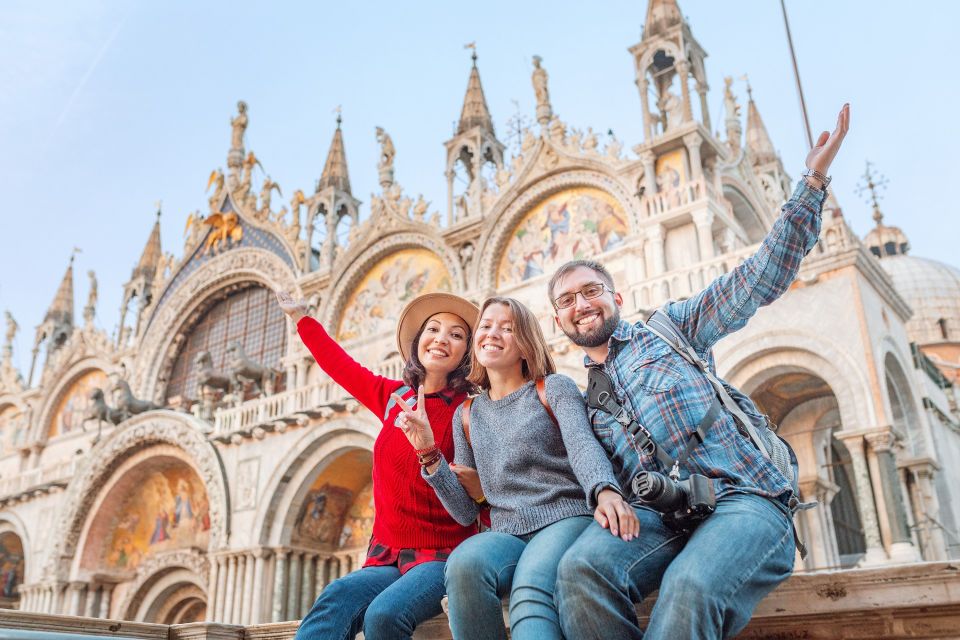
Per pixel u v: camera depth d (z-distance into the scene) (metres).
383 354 31.28
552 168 28.70
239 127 42.66
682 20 27.36
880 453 17.61
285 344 36.50
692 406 4.23
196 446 30.31
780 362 19.62
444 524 5.06
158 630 6.03
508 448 4.60
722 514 3.81
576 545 3.83
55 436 44.28
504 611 4.42
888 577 3.85
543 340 4.96
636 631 3.70
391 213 32.81
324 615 4.82
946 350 45.44
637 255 25.66
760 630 4.21
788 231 4.34
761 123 40.78
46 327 49.81
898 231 53.06
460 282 29.89
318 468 27.56
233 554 27.67
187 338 41.59
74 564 33.41
